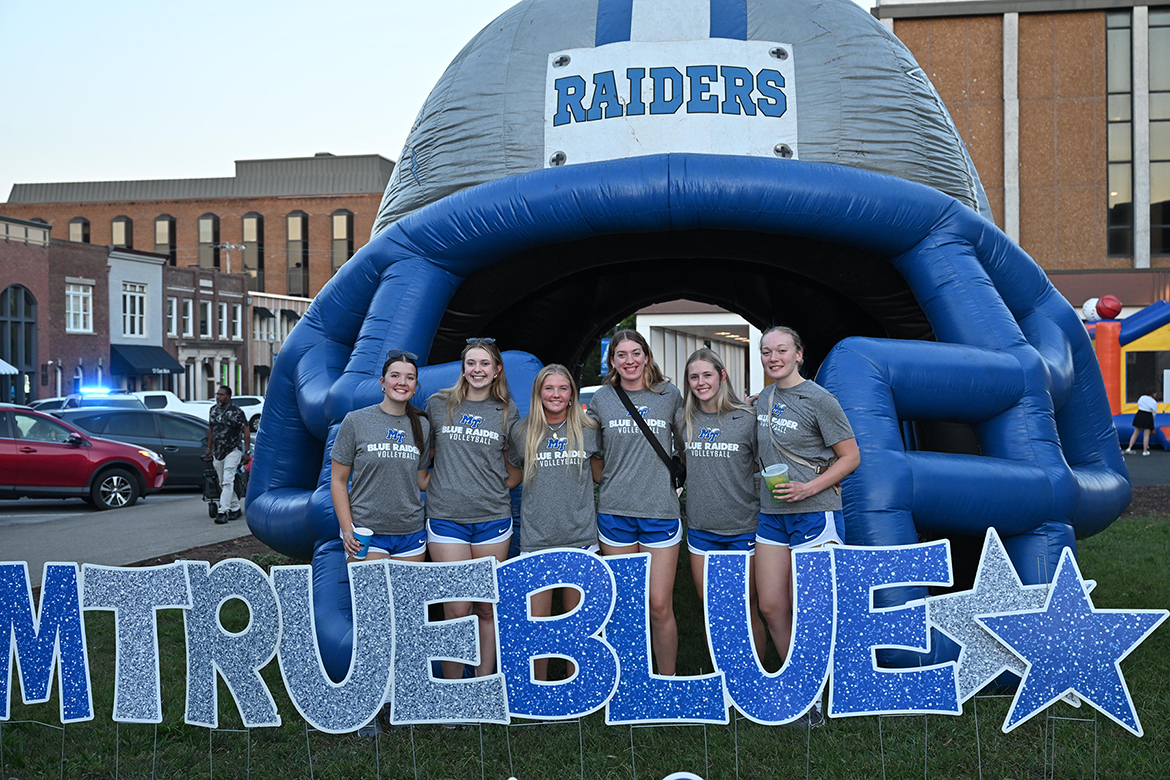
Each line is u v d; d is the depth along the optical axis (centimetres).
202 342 4153
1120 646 347
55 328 3394
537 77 580
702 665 503
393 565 359
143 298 3828
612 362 420
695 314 2617
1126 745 371
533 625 354
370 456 405
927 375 480
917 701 351
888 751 370
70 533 998
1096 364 629
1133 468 1577
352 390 512
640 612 353
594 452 421
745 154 544
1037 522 481
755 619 452
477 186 560
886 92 578
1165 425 1941
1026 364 504
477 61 610
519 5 638
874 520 445
